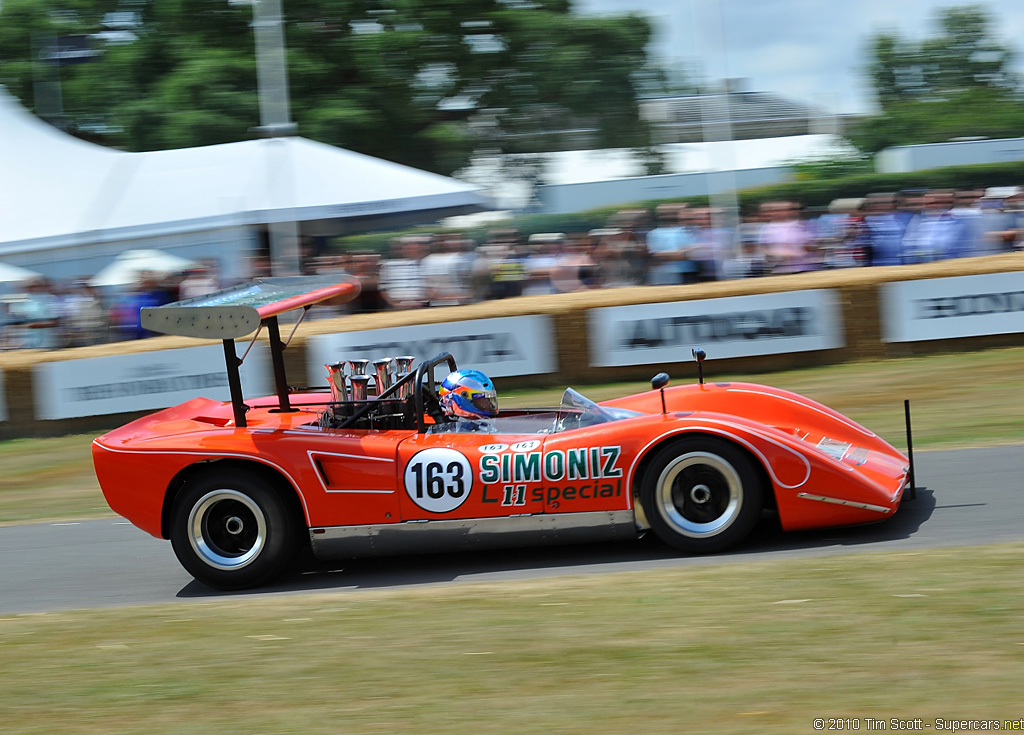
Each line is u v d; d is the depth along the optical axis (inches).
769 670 289.1
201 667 335.6
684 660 302.4
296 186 1328.7
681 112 2603.3
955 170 2165.4
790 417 488.7
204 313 410.9
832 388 852.0
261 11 1355.8
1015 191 1198.3
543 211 2250.2
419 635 349.1
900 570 371.2
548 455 431.8
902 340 954.1
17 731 294.0
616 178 2311.8
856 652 296.0
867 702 263.4
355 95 2319.1
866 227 1133.7
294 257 1295.5
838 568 381.1
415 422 474.3
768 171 2549.2
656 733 255.6
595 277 1162.0
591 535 434.6
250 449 441.1
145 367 967.6
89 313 1141.1
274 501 442.9
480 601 385.4
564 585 397.4
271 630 371.6
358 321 993.5
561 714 272.2
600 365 978.1
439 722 273.9
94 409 970.7
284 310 454.9
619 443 428.5
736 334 968.9
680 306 969.5
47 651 369.7
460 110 2527.1
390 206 1332.4
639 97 2578.7
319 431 459.5
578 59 2474.2
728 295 967.6
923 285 949.2
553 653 318.7
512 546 439.8
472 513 435.2
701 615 340.5
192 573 447.5
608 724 263.4
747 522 423.2
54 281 1202.6
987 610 319.3
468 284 1128.2
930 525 447.2
